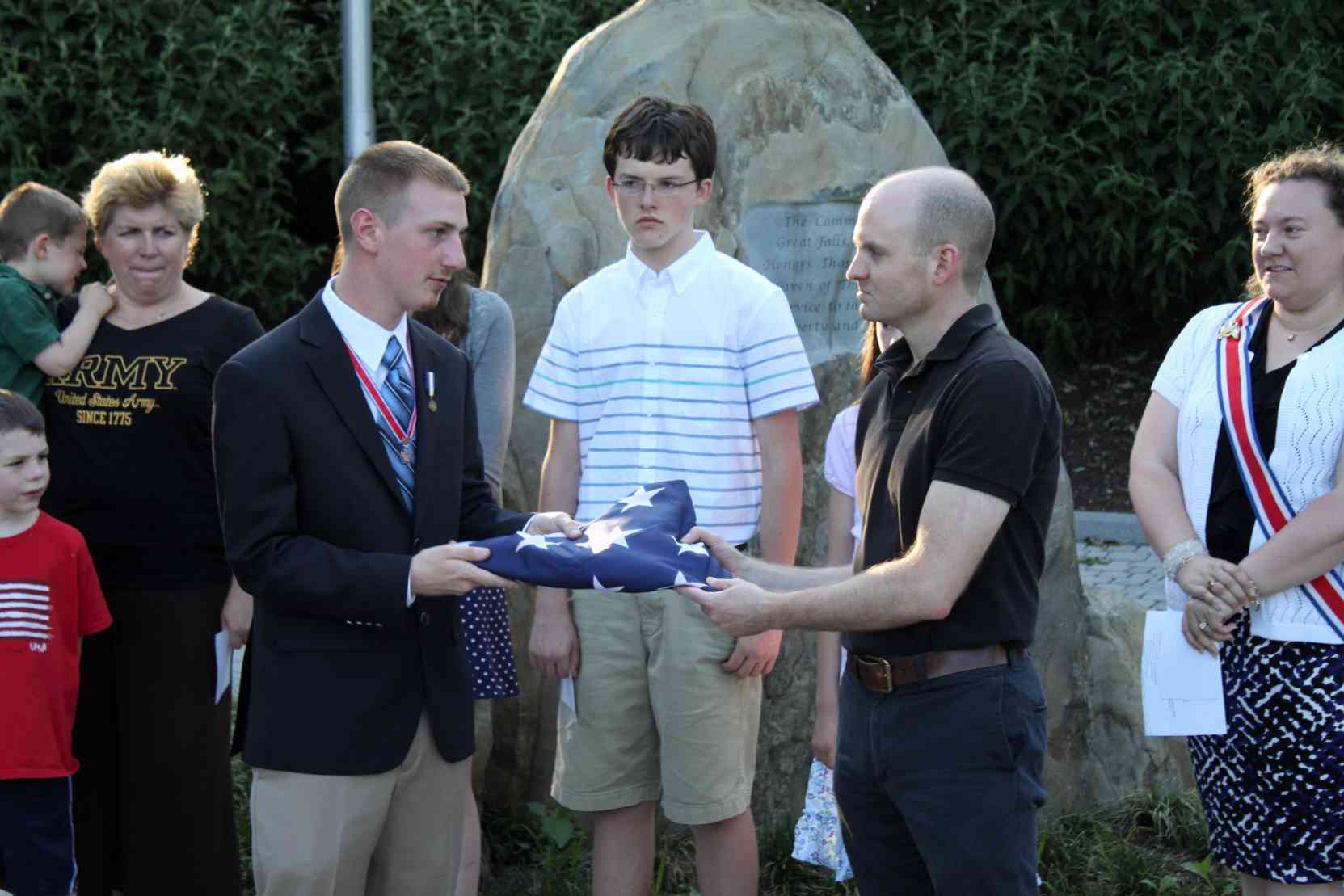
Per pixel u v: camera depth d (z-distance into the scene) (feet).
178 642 12.28
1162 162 29.91
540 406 12.63
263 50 29.01
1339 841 10.77
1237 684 10.96
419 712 9.87
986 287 17.15
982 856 9.20
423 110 29.89
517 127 29.32
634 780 12.26
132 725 12.33
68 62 27.91
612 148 11.96
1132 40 29.43
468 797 13.15
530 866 14.71
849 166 16.24
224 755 12.59
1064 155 29.32
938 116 29.40
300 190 31.96
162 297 12.45
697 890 14.06
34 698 11.89
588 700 12.14
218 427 9.50
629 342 12.16
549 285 15.25
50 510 12.46
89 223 14.08
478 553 9.30
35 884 12.16
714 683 11.84
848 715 10.00
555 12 29.73
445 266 9.70
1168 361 11.98
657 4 15.87
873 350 11.68
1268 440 10.90
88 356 12.35
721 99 15.62
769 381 11.96
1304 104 28.50
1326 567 10.57
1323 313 10.92
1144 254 30.60
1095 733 16.56
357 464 9.62
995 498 9.01
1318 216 10.58
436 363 10.24
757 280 12.16
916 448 9.45
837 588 9.24
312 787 9.57
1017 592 9.43
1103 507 29.45
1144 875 14.28
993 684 9.31
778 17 16.07
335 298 9.85
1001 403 9.07
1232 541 11.07
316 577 9.27
